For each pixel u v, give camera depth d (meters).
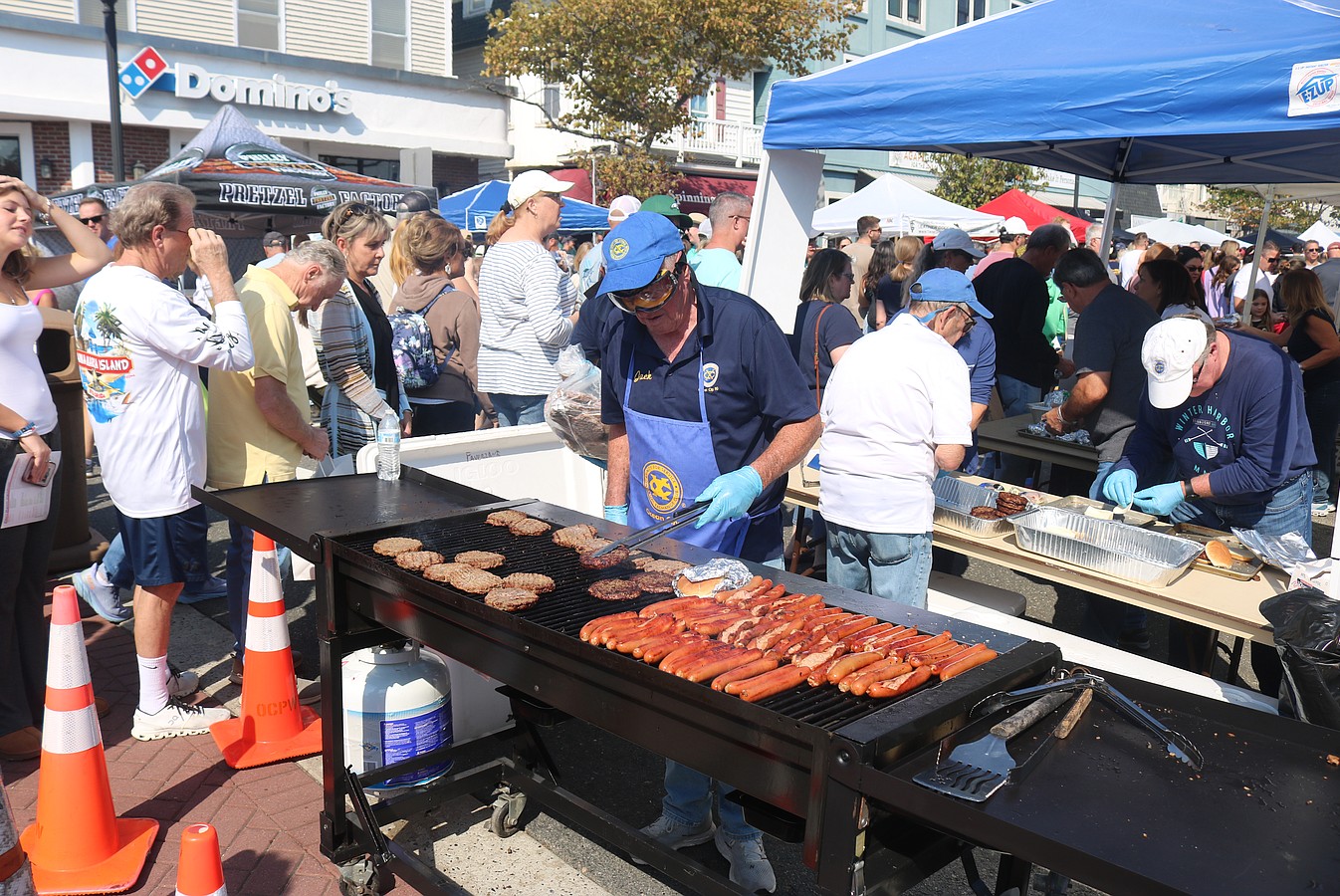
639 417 3.08
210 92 17.02
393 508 3.32
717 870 3.14
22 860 2.41
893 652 2.10
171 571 3.72
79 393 5.56
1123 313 4.84
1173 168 7.58
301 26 18.56
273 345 3.91
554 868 3.15
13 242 3.34
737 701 1.85
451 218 16.80
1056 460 5.87
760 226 5.24
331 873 3.05
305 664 4.54
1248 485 3.79
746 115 27.02
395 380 5.03
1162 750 1.86
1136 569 3.63
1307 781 1.76
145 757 3.71
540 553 2.88
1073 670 2.17
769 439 3.12
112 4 11.79
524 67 20.28
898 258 8.26
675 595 2.56
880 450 3.61
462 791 3.20
